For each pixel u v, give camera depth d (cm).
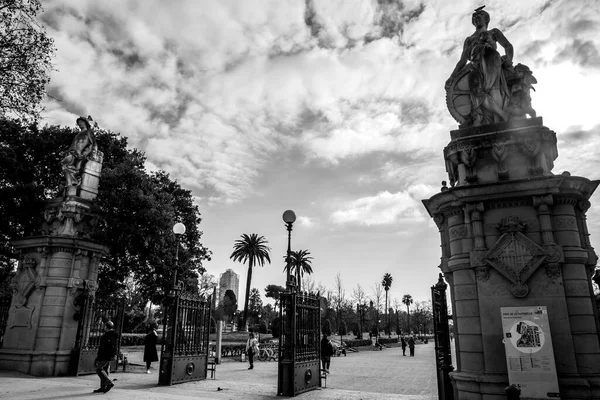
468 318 874
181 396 1093
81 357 1527
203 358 1495
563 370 776
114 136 2547
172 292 1403
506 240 862
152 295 2452
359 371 2086
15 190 1967
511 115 981
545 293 819
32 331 1528
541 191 859
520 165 922
